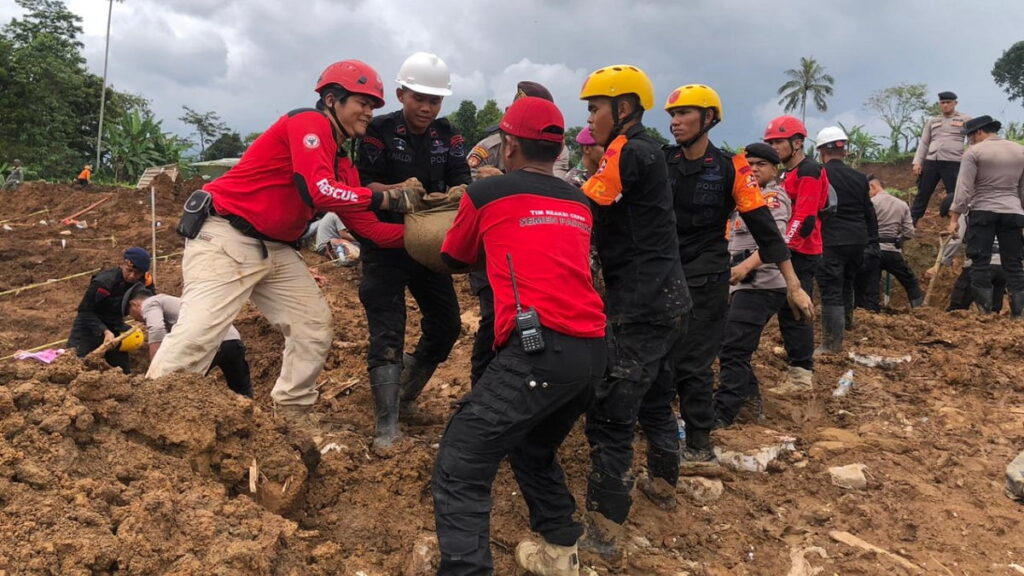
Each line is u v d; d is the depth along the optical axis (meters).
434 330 4.64
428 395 5.54
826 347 6.94
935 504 4.23
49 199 17.31
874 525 4.02
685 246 4.24
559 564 3.11
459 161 4.45
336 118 3.73
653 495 4.03
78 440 3.08
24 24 51.16
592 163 3.94
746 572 3.54
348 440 4.11
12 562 2.42
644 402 3.88
